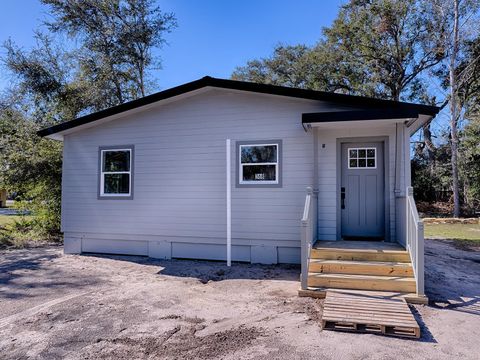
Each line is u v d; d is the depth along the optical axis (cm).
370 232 714
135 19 1861
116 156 878
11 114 1421
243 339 368
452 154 1881
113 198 866
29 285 600
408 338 365
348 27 2300
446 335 373
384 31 2156
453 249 955
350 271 544
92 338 375
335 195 719
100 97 1675
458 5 1883
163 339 371
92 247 888
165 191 825
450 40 1962
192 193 806
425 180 2283
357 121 635
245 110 774
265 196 750
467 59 2052
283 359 322
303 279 514
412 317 394
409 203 550
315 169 709
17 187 1298
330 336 372
